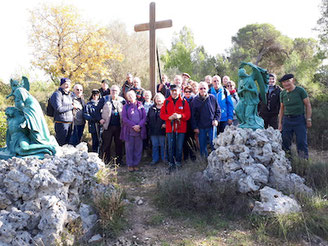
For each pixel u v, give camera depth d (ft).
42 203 9.82
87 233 10.46
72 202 11.29
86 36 48.29
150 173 18.63
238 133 14.61
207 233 10.87
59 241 9.42
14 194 10.53
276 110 20.31
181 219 12.04
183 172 14.96
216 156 15.05
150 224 11.69
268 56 100.53
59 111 17.71
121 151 20.62
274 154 13.97
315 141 25.76
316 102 35.42
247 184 12.82
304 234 10.39
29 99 13.03
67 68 46.96
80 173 12.53
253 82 15.52
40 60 47.09
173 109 18.01
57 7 46.50
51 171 11.29
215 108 18.16
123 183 16.81
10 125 13.08
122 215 12.06
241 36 109.70
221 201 12.46
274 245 9.99
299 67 63.82
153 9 22.48
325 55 50.49
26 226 9.61
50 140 13.62
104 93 24.03
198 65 84.64
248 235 10.66
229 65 79.82
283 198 11.96
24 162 11.27
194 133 19.71
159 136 20.21
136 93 22.13
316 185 13.97
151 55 23.00
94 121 20.72
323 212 11.35
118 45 52.13
